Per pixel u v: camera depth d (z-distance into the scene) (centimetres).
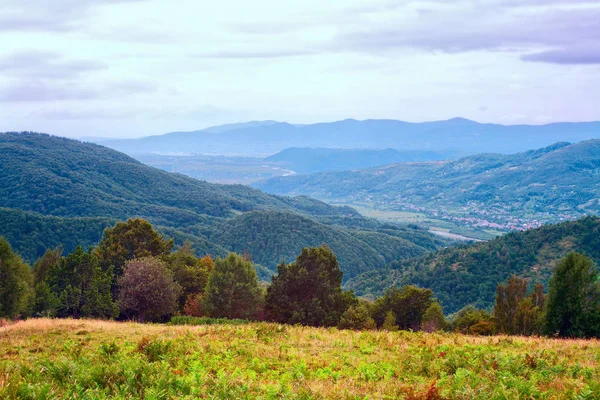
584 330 3244
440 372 1278
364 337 1891
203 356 1450
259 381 1188
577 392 1096
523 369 1312
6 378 1093
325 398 1052
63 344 1702
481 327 4091
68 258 4231
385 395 1081
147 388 1053
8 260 3959
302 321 4012
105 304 4128
